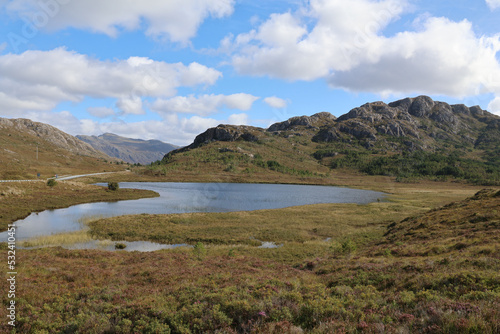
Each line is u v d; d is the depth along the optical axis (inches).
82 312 415.5
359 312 355.3
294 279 625.6
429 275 520.4
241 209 2699.3
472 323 268.2
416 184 7121.1
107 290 544.7
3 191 2479.1
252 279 601.6
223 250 1222.3
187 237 1480.1
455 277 466.9
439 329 275.0
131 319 388.2
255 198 3695.9
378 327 298.0
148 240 1441.9
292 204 3169.3
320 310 366.9
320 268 797.2
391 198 3865.7
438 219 1417.3
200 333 337.7
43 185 3211.1
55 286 590.9
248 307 382.9
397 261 708.0
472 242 834.2
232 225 1791.3
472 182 7273.6
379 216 2202.3
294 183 7027.6
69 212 2187.5
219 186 5472.4
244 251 1211.9
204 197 3597.4
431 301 359.3
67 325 374.9
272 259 1090.1
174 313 389.1
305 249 1242.0
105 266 856.3
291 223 1891.0
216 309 386.0
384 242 1262.3
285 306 386.0
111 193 3383.4
